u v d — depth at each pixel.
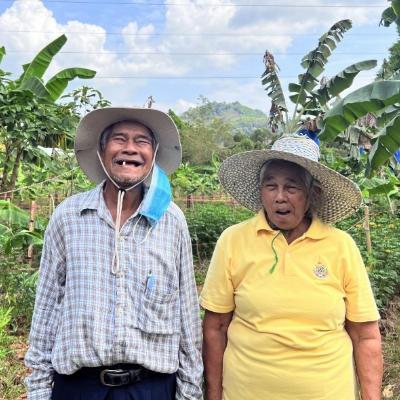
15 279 4.47
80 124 1.77
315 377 1.67
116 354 1.56
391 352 3.55
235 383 1.79
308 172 1.81
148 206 1.67
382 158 4.50
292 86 6.94
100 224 1.66
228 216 8.65
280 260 1.77
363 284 1.79
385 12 5.52
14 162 7.02
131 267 1.63
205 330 1.94
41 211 8.05
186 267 1.80
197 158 38.12
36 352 1.68
